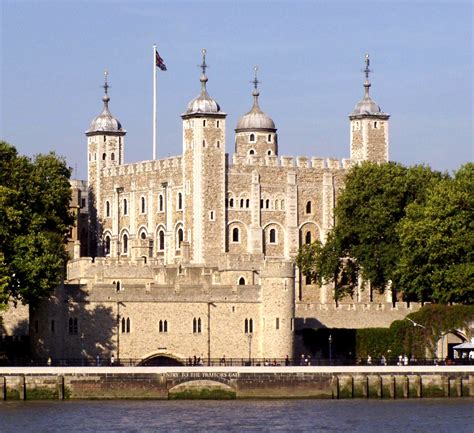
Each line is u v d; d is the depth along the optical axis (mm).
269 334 180625
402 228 198625
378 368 165000
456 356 186750
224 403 159000
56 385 158875
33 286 170625
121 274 195125
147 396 160375
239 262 196750
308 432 141250
